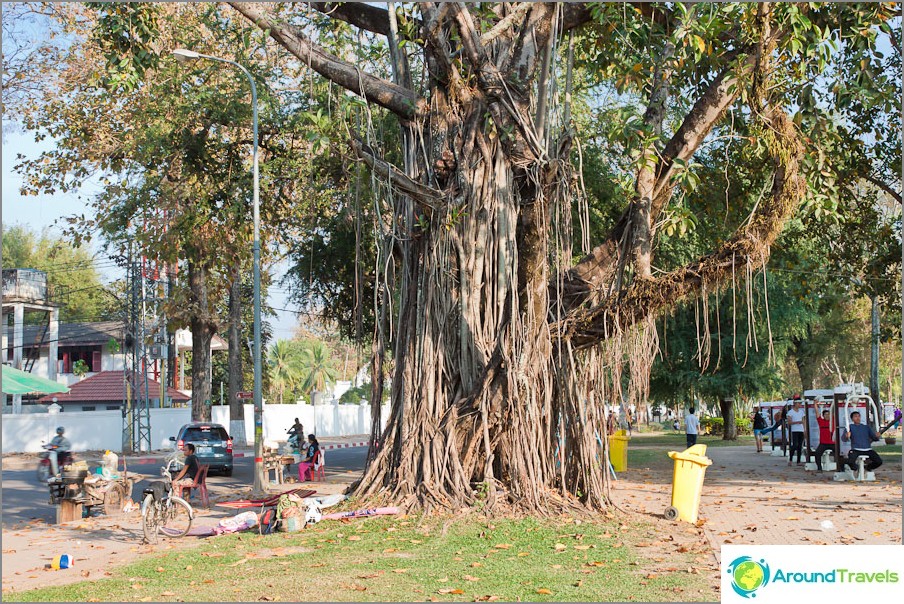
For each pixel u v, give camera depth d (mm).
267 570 9367
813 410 23453
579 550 10320
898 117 18812
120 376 50250
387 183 13273
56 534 13461
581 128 20156
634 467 24203
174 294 33844
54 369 49594
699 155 20250
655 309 12914
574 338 13539
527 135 13164
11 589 8898
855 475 19219
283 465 22672
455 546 10602
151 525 12227
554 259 13977
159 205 26922
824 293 25422
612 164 22500
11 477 25953
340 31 14594
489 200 13656
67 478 15062
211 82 25750
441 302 13766
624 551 10211
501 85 13422
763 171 18672
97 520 15297
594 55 15984
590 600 7629
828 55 13219
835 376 55531
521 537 11148
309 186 23359
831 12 13914
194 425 25406
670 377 33531
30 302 48156
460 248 13602
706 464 12648
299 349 86938
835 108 15398
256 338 20047
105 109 27859
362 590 8203
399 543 10859
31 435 36438
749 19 12469
